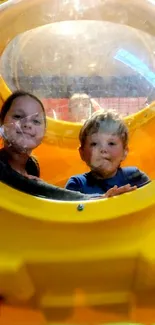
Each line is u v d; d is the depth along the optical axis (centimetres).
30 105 97
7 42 114
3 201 81
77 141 124
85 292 89
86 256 82
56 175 122
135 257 83
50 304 89
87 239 83
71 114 125
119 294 89
